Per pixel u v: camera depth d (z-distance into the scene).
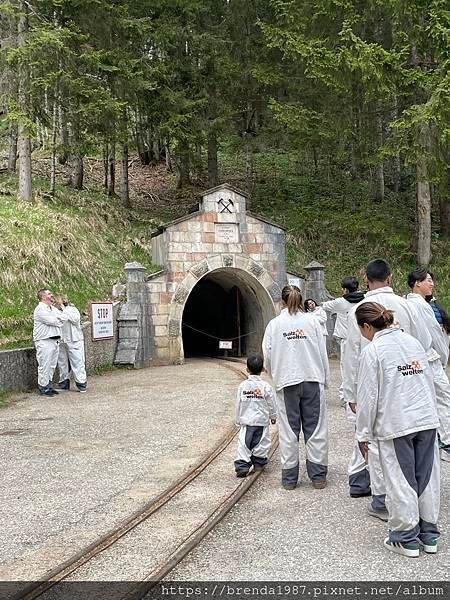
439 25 16.59
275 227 19.97
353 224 23.20
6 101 20.20
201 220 19.09
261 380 7.14
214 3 24.94
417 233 22.91
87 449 8.13
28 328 15.45
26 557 4.77
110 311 16.83
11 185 23.31
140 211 25.12
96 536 5.15
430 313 7.15
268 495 6.22
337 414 10.16
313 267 20.20
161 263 19.36
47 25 19.62
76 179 25.20
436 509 4.67
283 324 6.47
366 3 19.34
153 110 22.73
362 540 4.91
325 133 20.78
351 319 5.88
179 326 18.62
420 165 19.67
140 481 6.67
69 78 19.69
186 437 8.65
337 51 18.84
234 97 24.23
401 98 20.06
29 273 17.05
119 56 21.19
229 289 23.09
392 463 4.68
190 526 5.32
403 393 4.70
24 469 7.25
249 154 25.84
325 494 6.19
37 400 12.28
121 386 13.99
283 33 20.17
